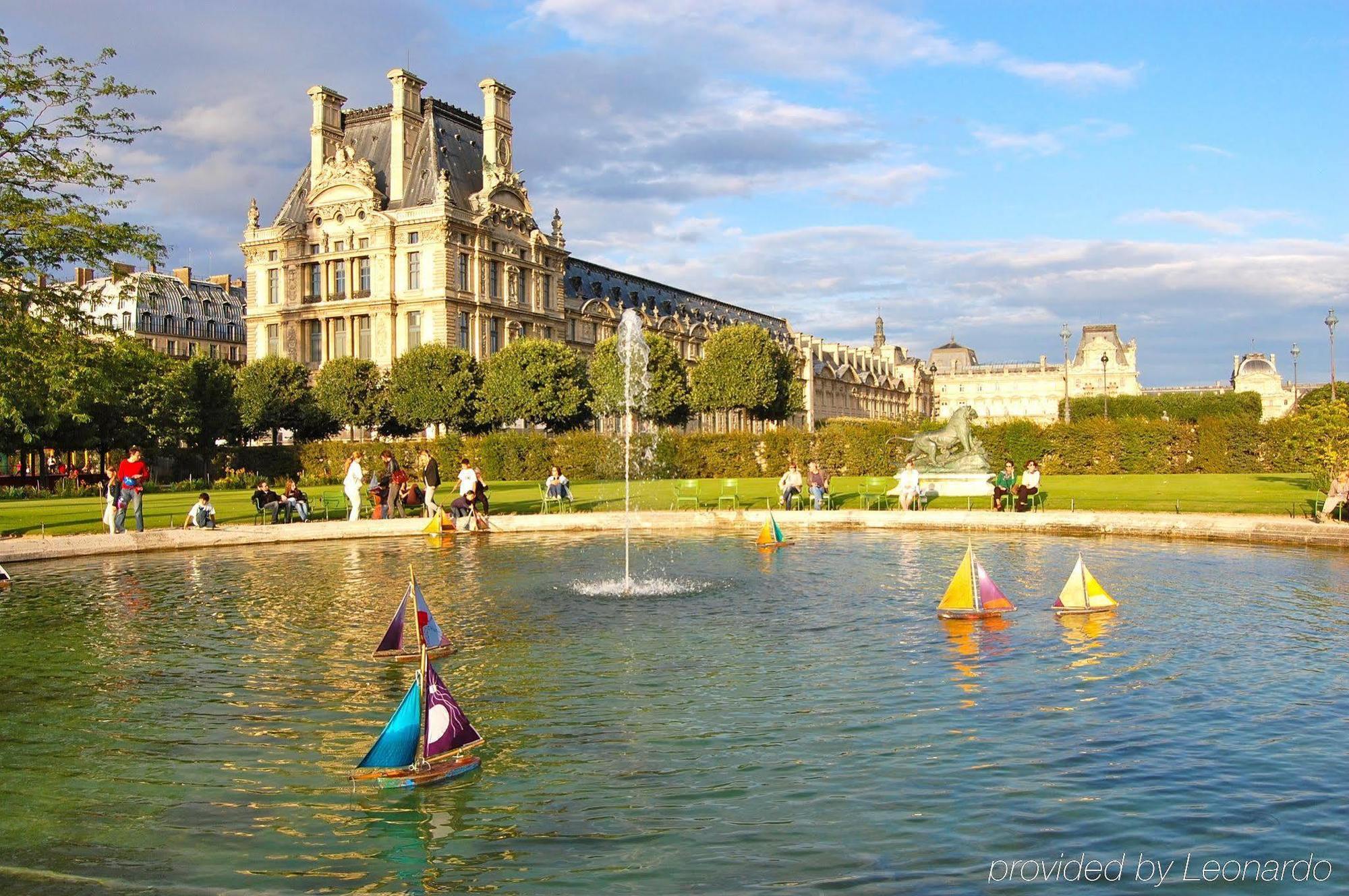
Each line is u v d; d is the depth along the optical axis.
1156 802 12.73
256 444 121.75
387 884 10.98
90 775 14.12
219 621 24.36
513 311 133.62
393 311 124.75
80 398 49.09
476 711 16.78
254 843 11.98
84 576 31.89
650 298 179.88
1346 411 48.53
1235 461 73.31
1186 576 29.30
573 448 82.00
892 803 12.77
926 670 18.95
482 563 34.34
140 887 10.89
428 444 84.75
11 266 40.03
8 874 11.18
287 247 131.25
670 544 39.53
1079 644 20.89
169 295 161.75
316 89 133.12
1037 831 11.96
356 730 15.97
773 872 11.07
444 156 130.62
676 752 14.68
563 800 13.09
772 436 81.44
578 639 21.94
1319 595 26.06
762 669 19.22
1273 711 16.25
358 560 35.41
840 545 38.16
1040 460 77.00
